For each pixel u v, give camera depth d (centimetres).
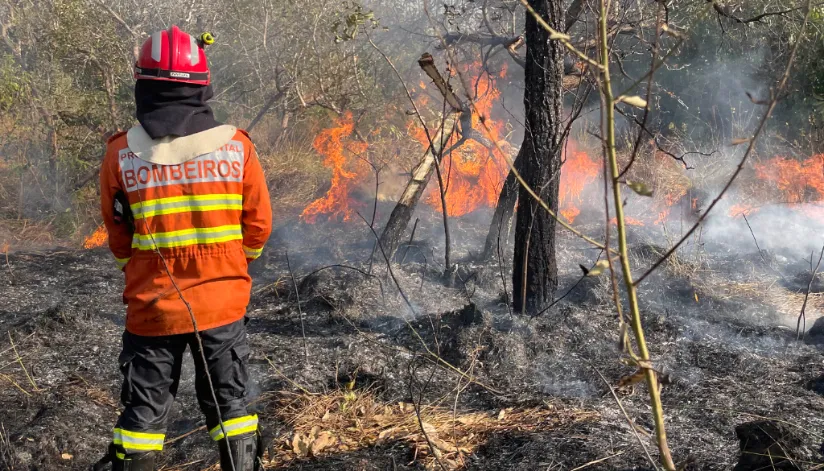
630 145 909
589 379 410
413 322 493
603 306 502
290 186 913
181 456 351
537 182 471
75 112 887
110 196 270
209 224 267
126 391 270
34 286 618
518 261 489
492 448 338
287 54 957
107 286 609
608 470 309
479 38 674
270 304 566
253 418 281
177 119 267
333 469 324
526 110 471
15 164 870
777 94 156
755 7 925
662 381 172
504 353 432
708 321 499
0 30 1022
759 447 294
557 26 454
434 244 696
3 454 340
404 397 402
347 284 561
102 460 271
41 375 430
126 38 905
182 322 267
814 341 463
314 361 443
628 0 519
